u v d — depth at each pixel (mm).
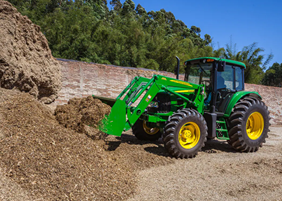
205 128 4297
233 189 2900
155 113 4734
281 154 4688
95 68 7082
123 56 15000
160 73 8508
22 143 2779
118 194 2559
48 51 6016
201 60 4969
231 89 5102
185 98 4516
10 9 4770
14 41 4551
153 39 17031
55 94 6113
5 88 4230
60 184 2422
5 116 3197
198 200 2590
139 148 4422
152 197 2615
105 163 3088
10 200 2059
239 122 4660
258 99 5086
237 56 17172
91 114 3557
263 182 3145
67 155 2875
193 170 3549
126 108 3945
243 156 4453
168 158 3990
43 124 3307
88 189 2482
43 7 15422
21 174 2395
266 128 5043
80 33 14484
